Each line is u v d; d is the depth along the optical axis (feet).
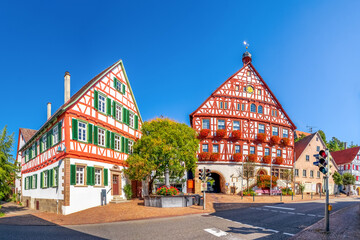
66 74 82.28
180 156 73.05
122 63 79.46
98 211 56.18
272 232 36.47
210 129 108.68
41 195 71.31
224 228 39.06
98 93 67.51
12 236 35.06
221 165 106.32
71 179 56.44
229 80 114.42
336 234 33.73
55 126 64.95
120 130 76.64
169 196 60.75
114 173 71.41
